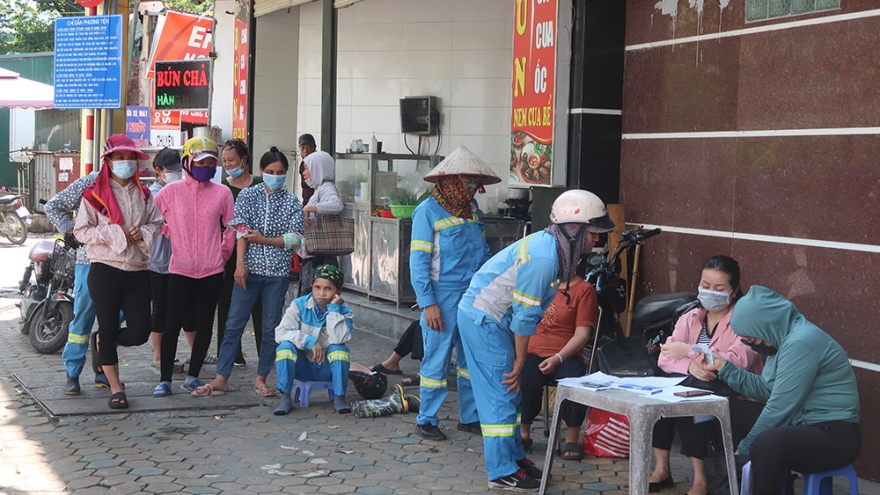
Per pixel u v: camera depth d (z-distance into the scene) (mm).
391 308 9633
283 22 12750
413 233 5934
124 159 6484
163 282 7461
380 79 11922
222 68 14789
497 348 5156
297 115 12961
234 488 5125
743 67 6234
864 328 5461
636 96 7156
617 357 5465
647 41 7043
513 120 7863
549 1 7352
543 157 7473
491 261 5203
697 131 6617
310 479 5305
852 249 5520
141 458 5609
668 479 5270
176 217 6848
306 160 8641
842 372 4523
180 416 6547
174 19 16328
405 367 8211
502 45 11047
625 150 7273
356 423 6461
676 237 6812
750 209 6191
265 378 7145
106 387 7188
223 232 7238
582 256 5047
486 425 5176
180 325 6930
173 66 15828
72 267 8602
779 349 4562
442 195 5945
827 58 5645
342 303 6797
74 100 14391
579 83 7215
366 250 10258
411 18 11602
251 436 6109
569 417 5766
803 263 5820
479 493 5129
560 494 5141
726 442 4590
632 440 4461
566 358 5625
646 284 7074
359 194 10461
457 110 11336
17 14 39438
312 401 7059
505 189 10328
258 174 12727
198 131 14289
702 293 5078
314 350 6652
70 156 23344
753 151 6164
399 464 5598
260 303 7676
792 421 4547
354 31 12078
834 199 5617
